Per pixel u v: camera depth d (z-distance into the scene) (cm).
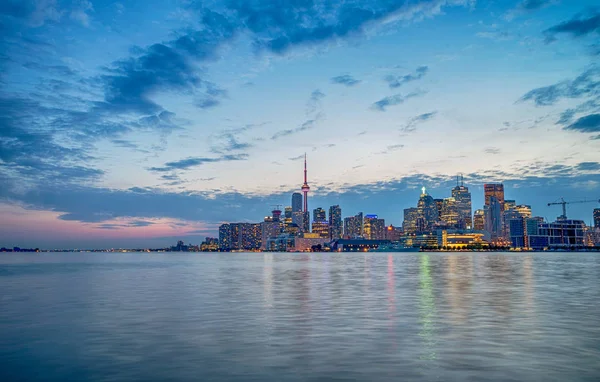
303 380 1856
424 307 4016
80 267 14375
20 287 6425
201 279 8169
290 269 12562
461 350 2345
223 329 2967
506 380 1842
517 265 14912
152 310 3906
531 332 2814
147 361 2164
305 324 3145
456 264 16238
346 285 6594
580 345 2448
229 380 1867
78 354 2305
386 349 2375
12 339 2680
